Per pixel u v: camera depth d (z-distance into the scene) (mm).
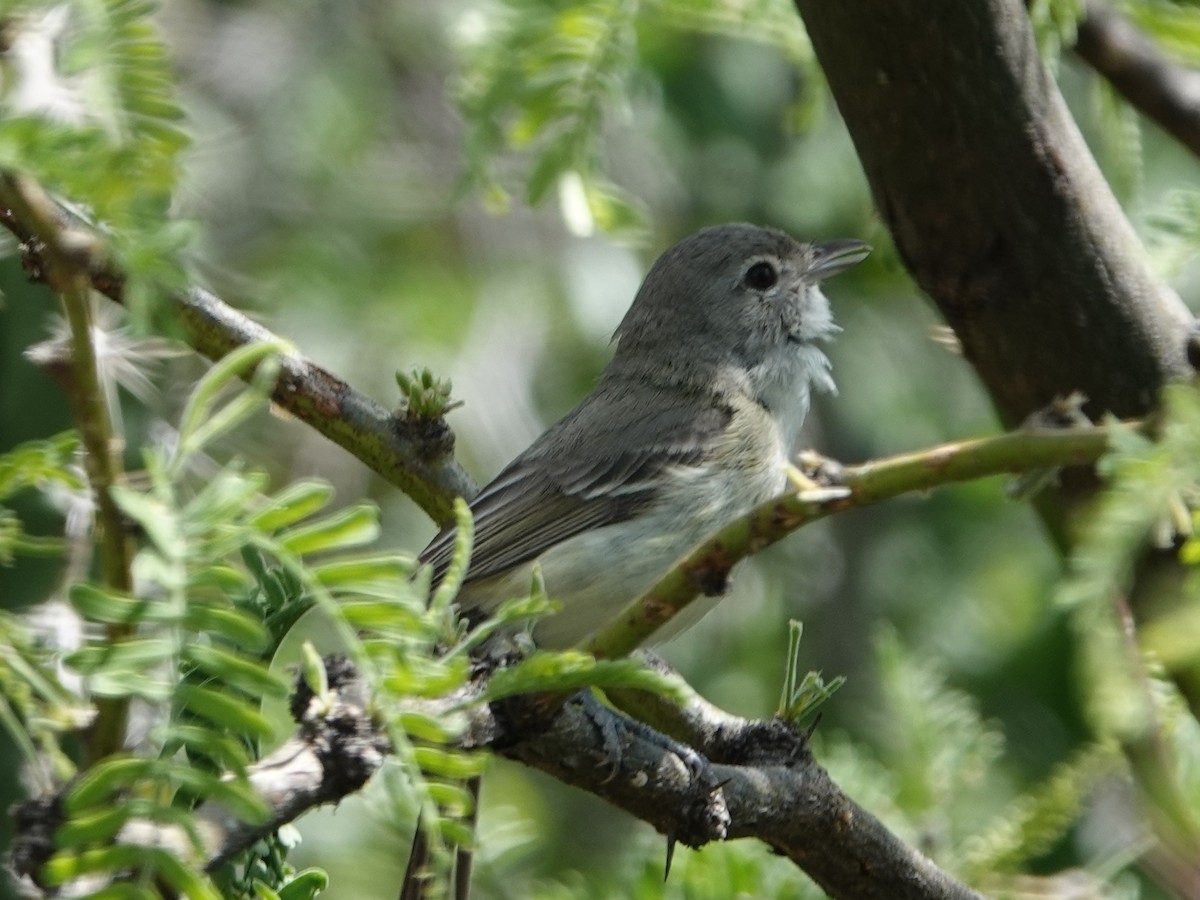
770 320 13797
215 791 4191
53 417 9547
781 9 10336
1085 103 16062
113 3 4559
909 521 17125
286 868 6492
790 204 17328
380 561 4430
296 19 18281
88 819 4105
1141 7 8820
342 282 17156
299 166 17578
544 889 9398
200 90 17469
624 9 9516
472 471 17016
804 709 7816
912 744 9578
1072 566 4562
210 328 8273
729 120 16969
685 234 17859
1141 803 6547
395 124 18328
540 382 17719
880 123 7727
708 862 8609
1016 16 7531
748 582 17375
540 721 6316
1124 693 4574
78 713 5004
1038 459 5109
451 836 4523
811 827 7594
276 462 16797
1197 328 7801
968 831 9898
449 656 4727
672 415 12602
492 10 9922
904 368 17828
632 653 6301
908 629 16531
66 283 4574
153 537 4195
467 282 17906
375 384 17078
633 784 6953
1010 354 8109
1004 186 7750
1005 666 15820
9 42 4773
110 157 4250
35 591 8172
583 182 9758
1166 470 4391
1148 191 15656
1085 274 7875
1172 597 6090
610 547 11914
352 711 5324
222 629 4215
